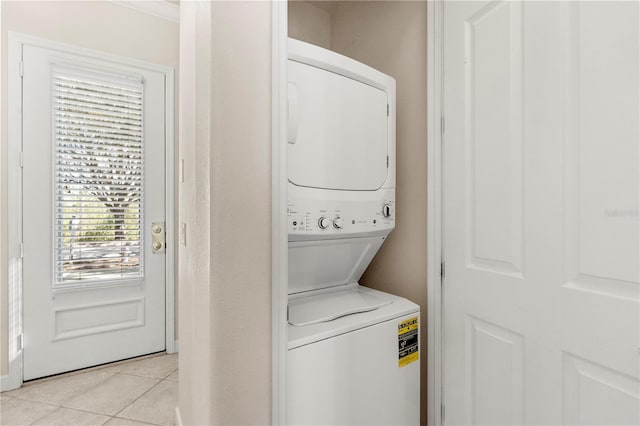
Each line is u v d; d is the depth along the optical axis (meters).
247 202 0.91
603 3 0.90
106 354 2.50
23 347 2.22
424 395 1.51
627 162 0.85
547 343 1.04
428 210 1.47
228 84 0.88
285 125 0.96
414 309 1.36
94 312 2.46
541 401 1.06
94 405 2.03
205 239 0.91
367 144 1.40
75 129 2.37
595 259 0.92
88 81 2.39
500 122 1.18
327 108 1.27
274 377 0.94
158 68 2.63
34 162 2.24
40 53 2.23
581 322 0.95
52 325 2.31
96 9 2.40
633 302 0.84
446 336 1.41
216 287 0.86
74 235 2.38
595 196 0.92
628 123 0.85
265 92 0.94
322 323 1.16
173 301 2.72
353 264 1.53
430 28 1.45
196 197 1.08
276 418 0.95
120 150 2.52
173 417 1.92
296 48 1.18
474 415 1.29
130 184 2.56
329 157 1.27
